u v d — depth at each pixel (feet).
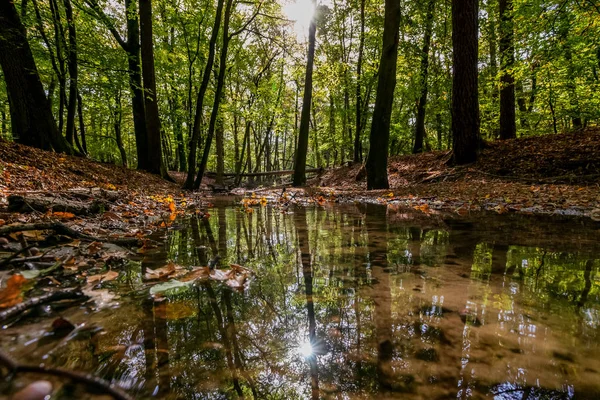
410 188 26.78
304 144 43.70
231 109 57.93
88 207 12.33
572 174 22.61
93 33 32.01
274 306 4.04
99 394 2.22
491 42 41.75
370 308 3.94
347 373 2.57
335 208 18.49
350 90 54.13
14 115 24.75
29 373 2.42
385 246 7.78
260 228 11.16
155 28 48.37
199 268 5.56
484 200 17.94
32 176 16.61
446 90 51.96
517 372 2.53
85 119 65.72
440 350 2.90
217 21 32.76
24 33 24.08
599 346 2.92
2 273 4.85
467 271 5.52
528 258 6.35
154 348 2.95
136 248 7.79
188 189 36.99
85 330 3.27
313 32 41.93
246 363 2.71
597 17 24.61
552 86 42.52
